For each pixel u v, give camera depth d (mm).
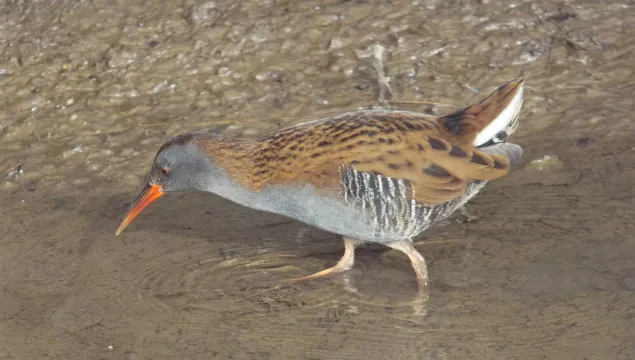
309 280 10375
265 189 9758
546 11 14125
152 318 9773
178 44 13914
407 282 10266
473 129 9578
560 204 11195
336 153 9414
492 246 10648
